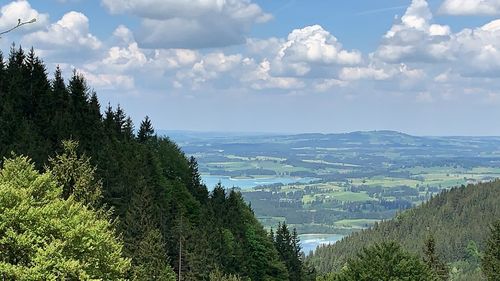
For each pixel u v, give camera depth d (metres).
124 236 70.06
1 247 29.89
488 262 89.88
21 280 28.27
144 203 74.81
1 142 71.94
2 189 30.66
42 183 35.25
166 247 83.12
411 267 56.03
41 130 86.81
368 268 56.44
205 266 81.00
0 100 86.81
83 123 95.81
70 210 33.81
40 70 105.12
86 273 31.25
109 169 78.75
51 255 29.42
